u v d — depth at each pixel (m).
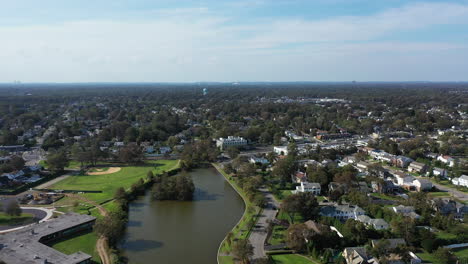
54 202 189.12
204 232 157.38
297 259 130.25
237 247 125.75
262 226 159.88
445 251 125.38
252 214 174.38
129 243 145.62
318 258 129.25
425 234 138.38
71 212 166.12
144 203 196.12
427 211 166.62
